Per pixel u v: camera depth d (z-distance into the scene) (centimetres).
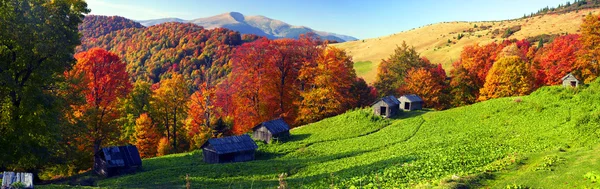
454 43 17062
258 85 7681
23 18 3109
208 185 3534
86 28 18338
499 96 8050
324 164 4188
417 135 5409
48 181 4453
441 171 2948
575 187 2122
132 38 16275
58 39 3422
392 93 9981
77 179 4475
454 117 6116
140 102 6881
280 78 8162
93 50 6556
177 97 7119
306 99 7819
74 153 4609
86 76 5859
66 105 4153
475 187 2316
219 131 7094
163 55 14212
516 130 4634
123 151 4809
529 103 5566
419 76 9294
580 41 7900
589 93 5125
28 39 3156
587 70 7669
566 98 5347
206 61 13700
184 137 7675
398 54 10550
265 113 7925
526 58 10112
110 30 18475
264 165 4469
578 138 3553
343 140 5744
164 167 4931
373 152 4644
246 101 7719
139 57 14612
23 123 3256
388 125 6375
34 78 3416
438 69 10431
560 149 3189
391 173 3042
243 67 7738
